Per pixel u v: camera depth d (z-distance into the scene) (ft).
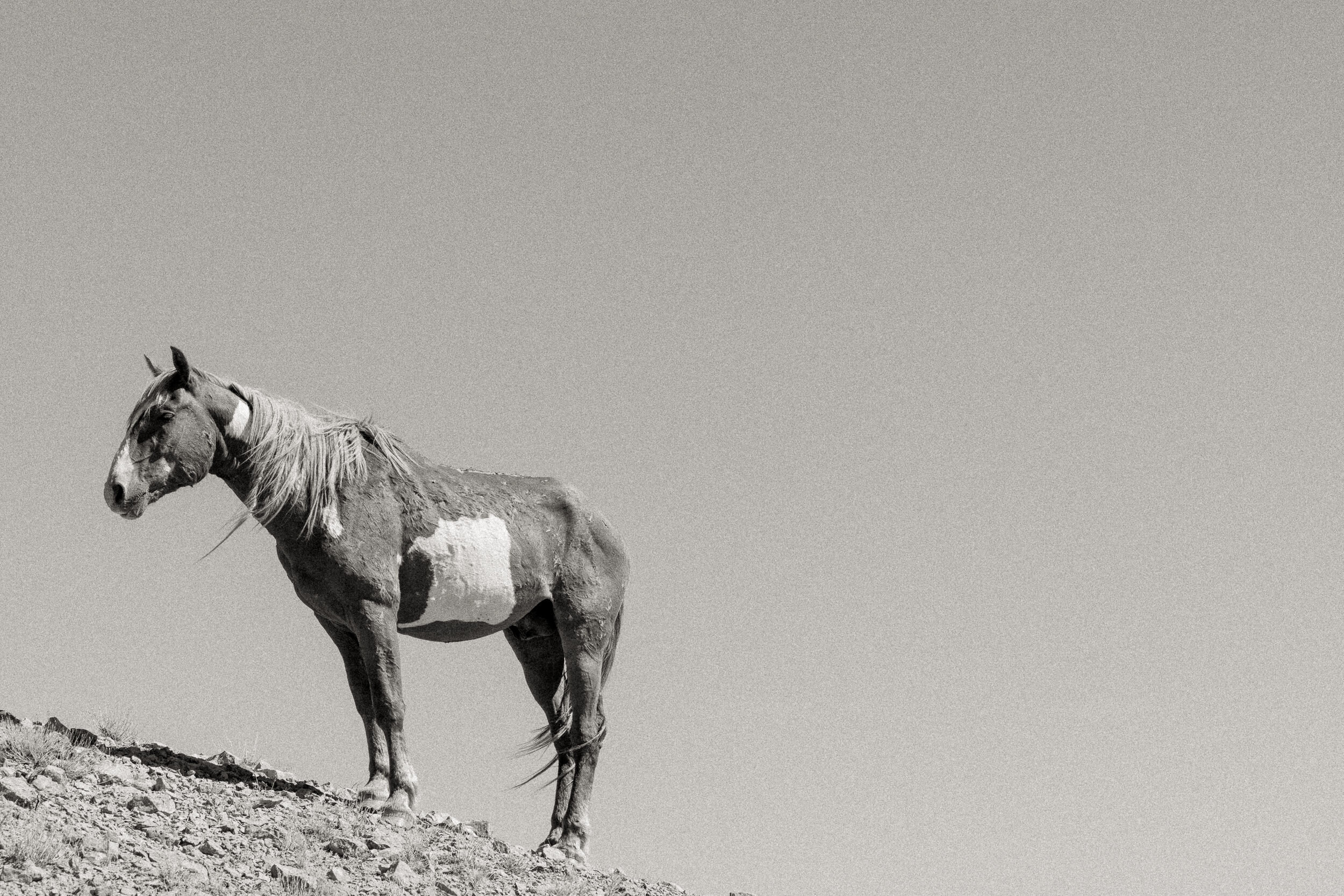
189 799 33.12
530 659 41.47
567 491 40.83
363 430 38.06
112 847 28.66
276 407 36.78
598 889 34.91
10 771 31.45
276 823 32.83
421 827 36.35
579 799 39.06
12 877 26.21
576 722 39.24
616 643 41.55
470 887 32.55
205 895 27.66
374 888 30.81
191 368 35.73
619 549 40.98
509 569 38.65
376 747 36.17
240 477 36.40
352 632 37.50
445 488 38.50
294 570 36.65
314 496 35.94
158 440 35.01
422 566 37.45
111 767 33.50
